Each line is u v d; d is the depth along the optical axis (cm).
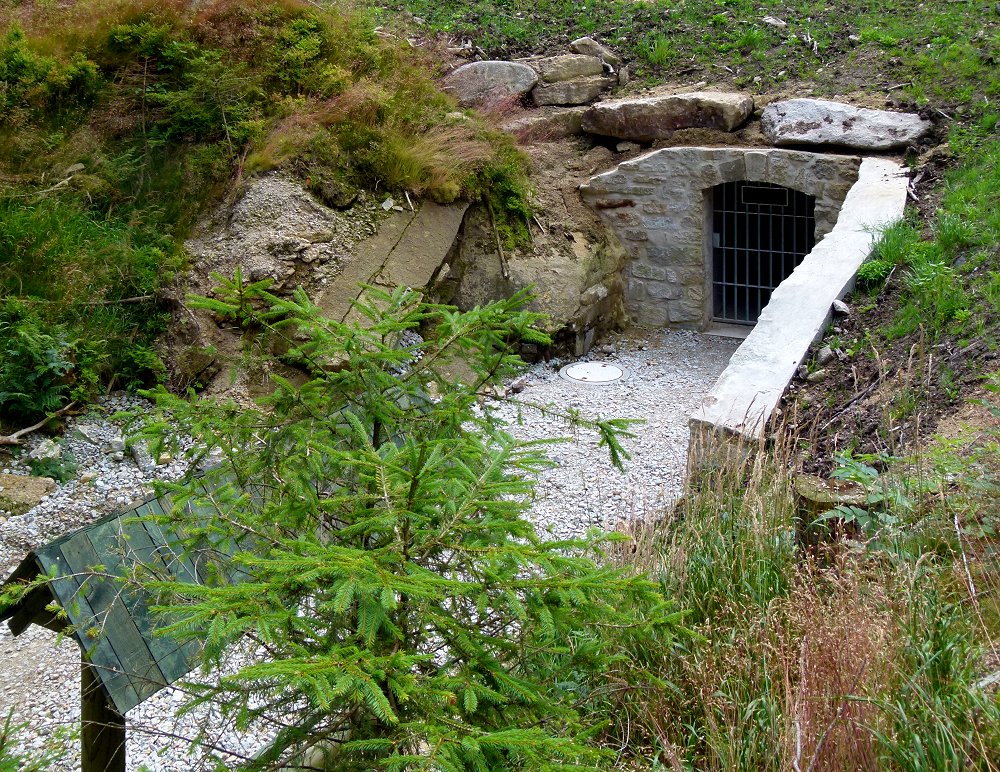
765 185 1118
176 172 945
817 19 1230
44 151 923
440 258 962
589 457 789
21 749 488
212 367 836
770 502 494
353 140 978
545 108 1188
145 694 353
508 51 1254
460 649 273
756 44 1203
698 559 457
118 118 966
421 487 275
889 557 421
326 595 279
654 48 1227
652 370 1014
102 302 853
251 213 909
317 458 311
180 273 886
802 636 392
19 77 945
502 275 1020
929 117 1005
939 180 913
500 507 279
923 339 648
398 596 276
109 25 1002
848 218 866
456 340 343
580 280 1045
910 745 312
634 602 338
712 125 1098
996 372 580
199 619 246
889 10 1216
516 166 1078
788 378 661
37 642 583
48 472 729
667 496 709
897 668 337
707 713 359
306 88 1012
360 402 333
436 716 247
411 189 977
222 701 302
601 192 1120
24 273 835
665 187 1095
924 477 482
